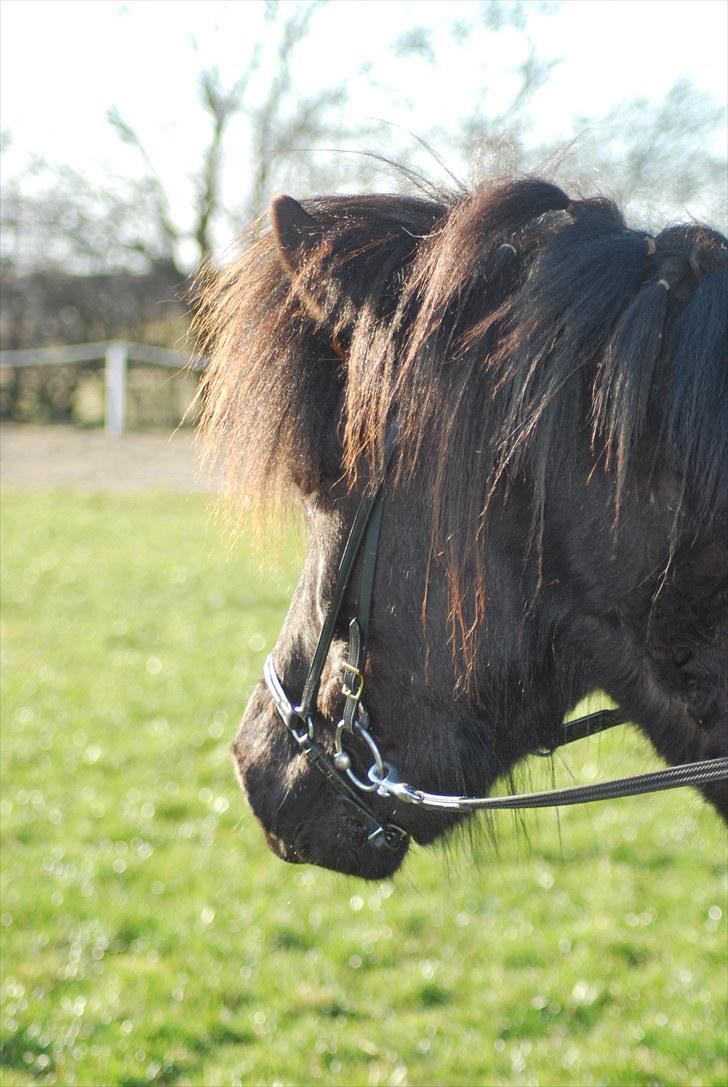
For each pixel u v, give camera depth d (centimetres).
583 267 169
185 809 502
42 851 450
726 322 162
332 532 185
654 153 1249
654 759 205
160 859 448
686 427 161
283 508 195
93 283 2427
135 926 398
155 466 1677
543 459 164
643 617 170
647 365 161
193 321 222
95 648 755
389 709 188
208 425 196
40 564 1026
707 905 413
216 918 403
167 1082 318
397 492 177
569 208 182
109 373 1966
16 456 1731
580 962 373
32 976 363
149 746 573
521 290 170
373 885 428
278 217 181
